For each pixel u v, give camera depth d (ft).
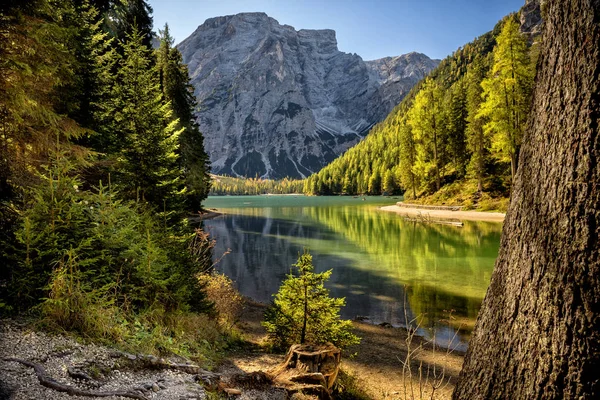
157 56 98.27
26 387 9.69
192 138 106.01
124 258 19.21
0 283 14.76
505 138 106.42
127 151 29.22
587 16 6.99
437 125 175.83
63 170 17.39
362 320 38.81
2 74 20.08
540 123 7.90
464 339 33.22
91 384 10.76
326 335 23.63
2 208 17.40
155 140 29.86
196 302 27.73
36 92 24.31
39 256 14.71
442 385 23.94
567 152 7.13
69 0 36.91
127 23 70.49
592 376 6.48
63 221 16.19
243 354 23.99
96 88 40.70
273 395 15.12
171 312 22.24
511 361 7.74
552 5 7.81
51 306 13.83
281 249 82.89
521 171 8.50
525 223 7.92
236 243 92.32
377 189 382.42
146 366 13.56
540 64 8.27
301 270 24.57
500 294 8.41
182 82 103.40
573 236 6.89
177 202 29.99
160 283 19.88
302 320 24.11
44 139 24.39
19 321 13.46
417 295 45.91
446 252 72.28
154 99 31.50
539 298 7.28
